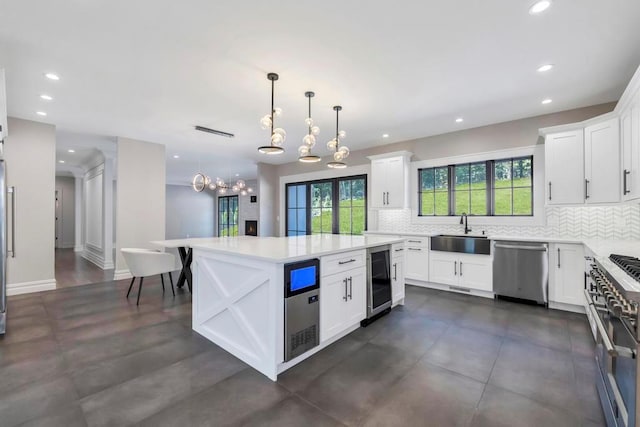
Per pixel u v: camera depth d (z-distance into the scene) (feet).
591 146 10.39
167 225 39.86
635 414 3.74
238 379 6.68
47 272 14.10
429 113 12.60
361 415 5.48
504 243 12.35
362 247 9.34
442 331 9.30
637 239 10.84
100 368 7.09
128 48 7.71
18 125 13.23
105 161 20.27
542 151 12.92
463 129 14.96
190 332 9.24
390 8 6.26
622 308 4.00
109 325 9.75
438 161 15.88
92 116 12.91
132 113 12.53
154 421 5.31
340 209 20.86
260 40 7.40
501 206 14.33
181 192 41.27
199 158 22.80
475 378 6.68
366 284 9.69
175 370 7.04
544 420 5.32
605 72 9.05
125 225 16.52
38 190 13.76
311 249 8.31
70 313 10.89
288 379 6.68
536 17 6.55
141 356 7.70
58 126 14.35
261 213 23.86
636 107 8.04
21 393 6.10
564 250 11.08
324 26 6.86
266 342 6.90
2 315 8.99
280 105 11.60
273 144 9.71
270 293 6.81
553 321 10.09
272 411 5.59
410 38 7.33
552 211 12.74
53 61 8.31
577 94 10.67
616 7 6.20
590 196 10.40
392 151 17.78
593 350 7.98
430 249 14.44
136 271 12.39
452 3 6.11
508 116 13.02
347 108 12.00
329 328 8.14
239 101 11.26
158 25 6.79
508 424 5.23
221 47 7.69
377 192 17.21
